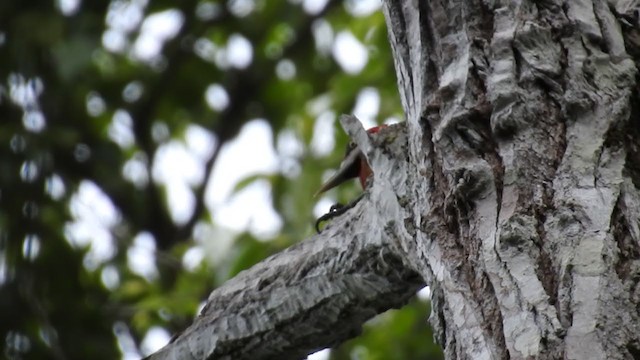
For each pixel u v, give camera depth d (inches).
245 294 231.9
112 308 483.5
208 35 603.2
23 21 519.8
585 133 167.9
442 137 175.0
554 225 159.3
